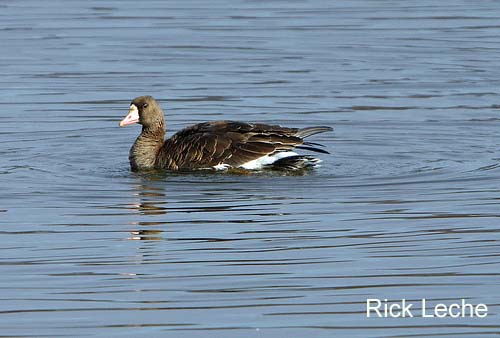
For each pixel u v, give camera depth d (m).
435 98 24.44
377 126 22.08
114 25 32.09
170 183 17.81
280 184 17.64
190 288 13.01
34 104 23.86
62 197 16.98
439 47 29.42
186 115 23.09
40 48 29.25
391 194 17.00
